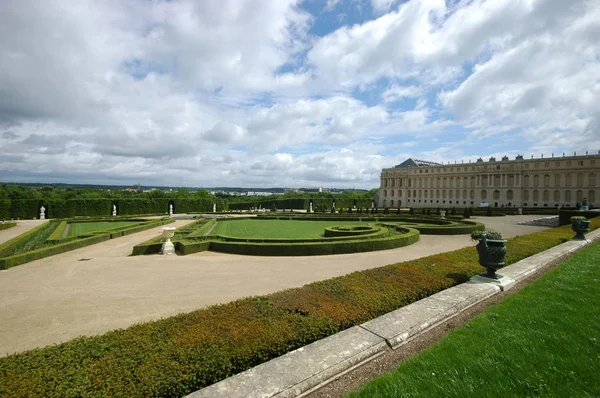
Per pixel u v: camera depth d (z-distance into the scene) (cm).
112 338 607
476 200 12925
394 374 568
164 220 5228
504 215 7281
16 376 479
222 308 778
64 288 1465
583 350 614
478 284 1086
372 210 7950
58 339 941
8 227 4825
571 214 4572
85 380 477
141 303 1244
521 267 1343
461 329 745
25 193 9119
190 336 617
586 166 10238
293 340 655
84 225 4916
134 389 468
